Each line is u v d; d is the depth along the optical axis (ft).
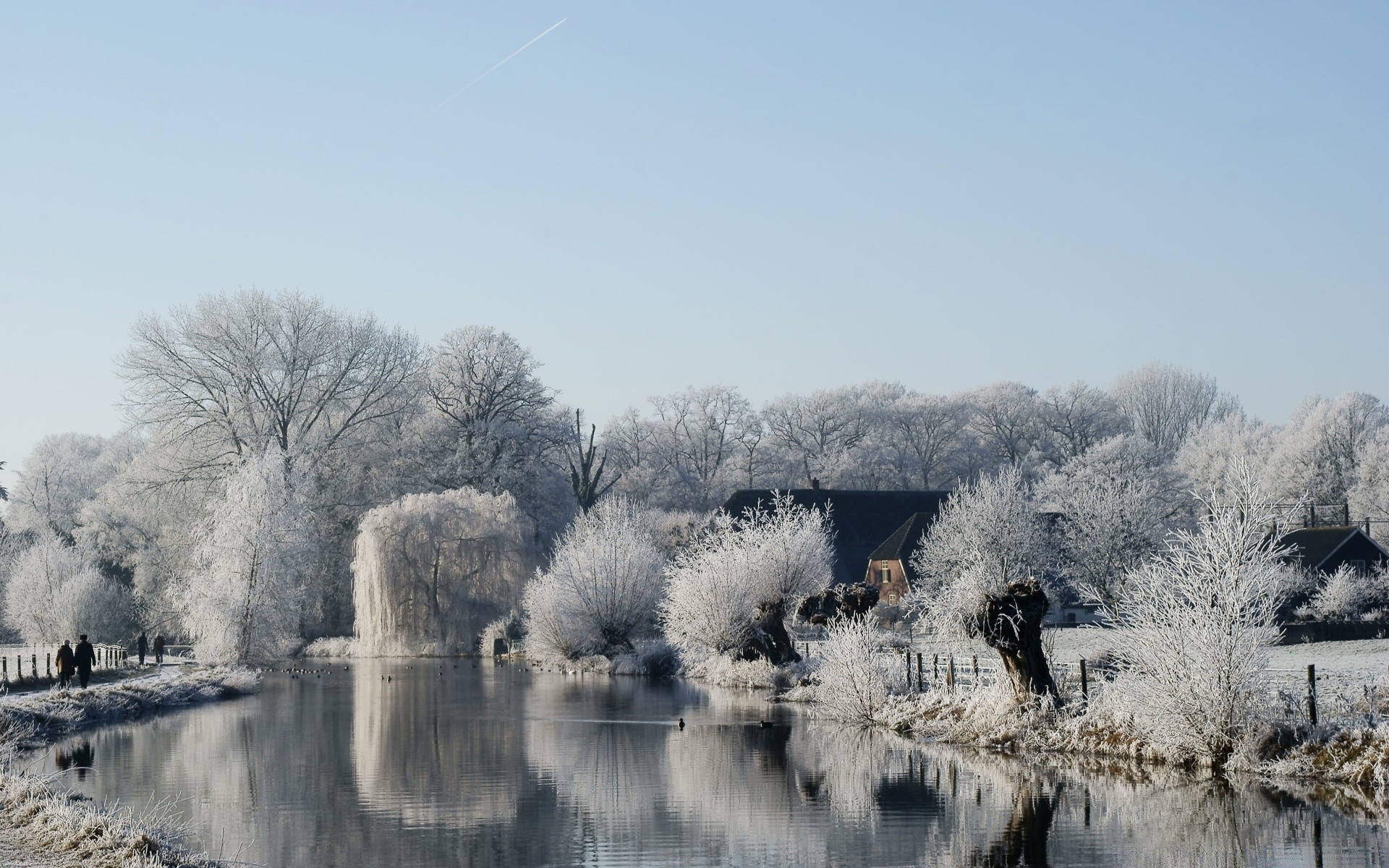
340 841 55.67
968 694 93.61
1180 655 70.03
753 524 165.37
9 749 81.51
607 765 78.59
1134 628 73.77
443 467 246.06
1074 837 54.49
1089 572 196.24
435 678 163.94
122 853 46.37
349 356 237.66
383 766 78.84
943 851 52.54
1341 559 214.69
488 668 184.65
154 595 230.68
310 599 231.91
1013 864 49.93
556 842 55.31
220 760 82.17
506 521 216.74
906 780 70.90
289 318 231.50
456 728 101.14
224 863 47.98
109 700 111.65
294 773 76.18
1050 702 83.46
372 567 213.66
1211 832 54.85
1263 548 75.92
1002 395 381.40
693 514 294.87
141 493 228.43
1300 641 159.84
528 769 77.25
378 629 213.25
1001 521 195.11
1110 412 377.91
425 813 62.39
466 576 215.10
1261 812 58.80
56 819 52.60
